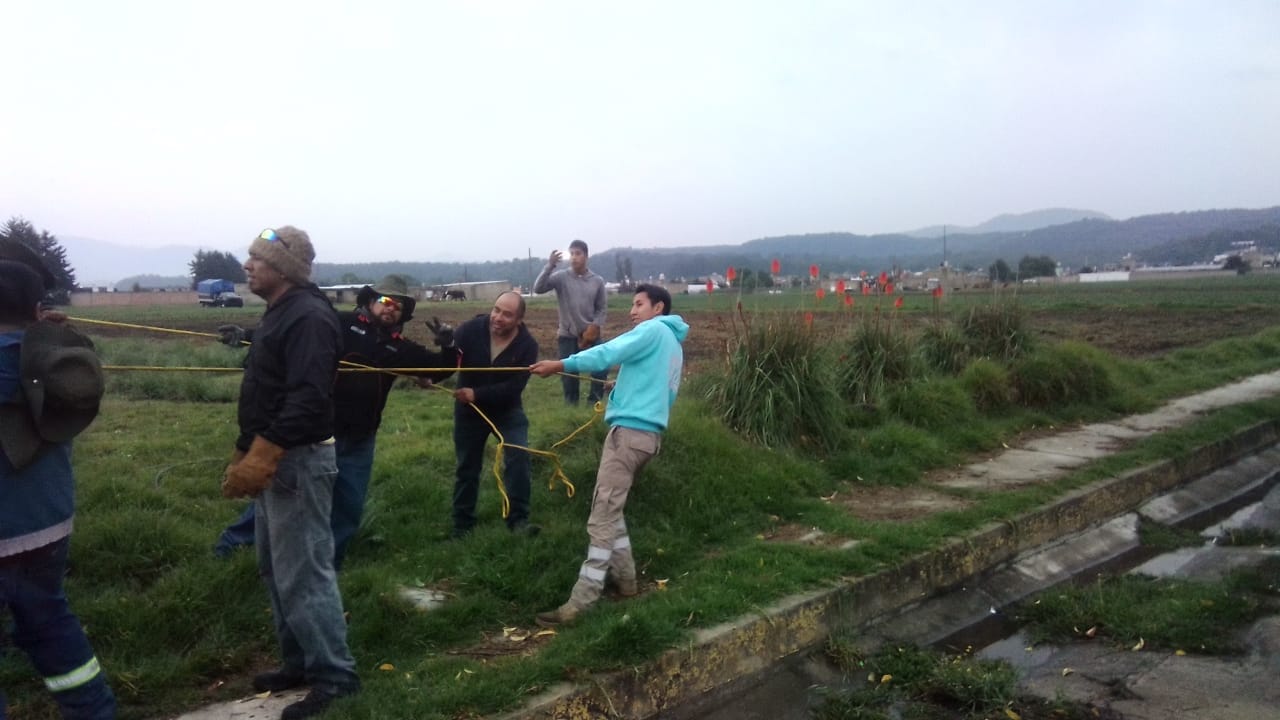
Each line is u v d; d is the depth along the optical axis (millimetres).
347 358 4961
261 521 3793
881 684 4656
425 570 5301
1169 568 6750
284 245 3643
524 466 5859
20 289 3178
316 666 3730
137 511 5305
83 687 3350
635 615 4453
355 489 4996
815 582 5316
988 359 11141
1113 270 150125
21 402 3090
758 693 4574
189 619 4332
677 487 6625
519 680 3949
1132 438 9633
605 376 9602
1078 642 5246
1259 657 4828
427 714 3652
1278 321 28328
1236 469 9586
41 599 3230
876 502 7188
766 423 7961
